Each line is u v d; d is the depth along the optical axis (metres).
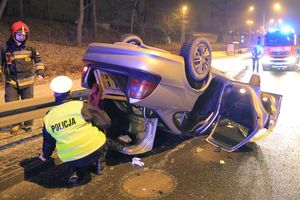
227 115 6.23
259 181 4.63
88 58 4.95
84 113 4.23
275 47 21.22
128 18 42.78
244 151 5.76
